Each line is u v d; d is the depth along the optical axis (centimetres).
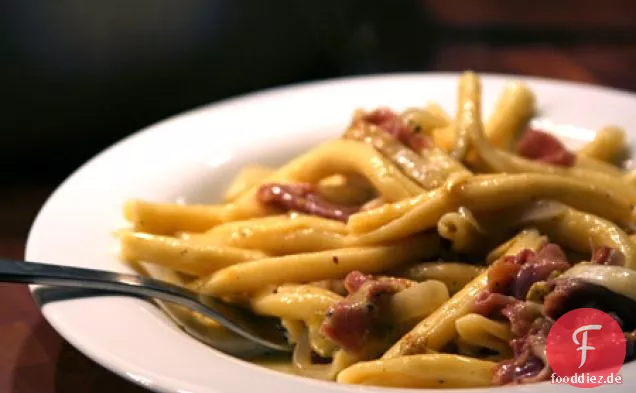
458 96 62
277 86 76
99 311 51
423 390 47
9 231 63
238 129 65
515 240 54
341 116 66
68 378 52
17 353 54
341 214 57
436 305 53
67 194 58
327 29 81
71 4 67
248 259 55
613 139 63
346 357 52
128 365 48
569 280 50
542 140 62
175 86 72
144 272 55
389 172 57
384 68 87
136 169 61
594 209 55
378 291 52
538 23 97
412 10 97
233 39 72
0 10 66
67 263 54
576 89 67
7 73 67
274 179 60
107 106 70
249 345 54
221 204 62
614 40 91
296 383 47
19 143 69
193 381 47
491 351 52
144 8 68
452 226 54
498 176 55
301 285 54
